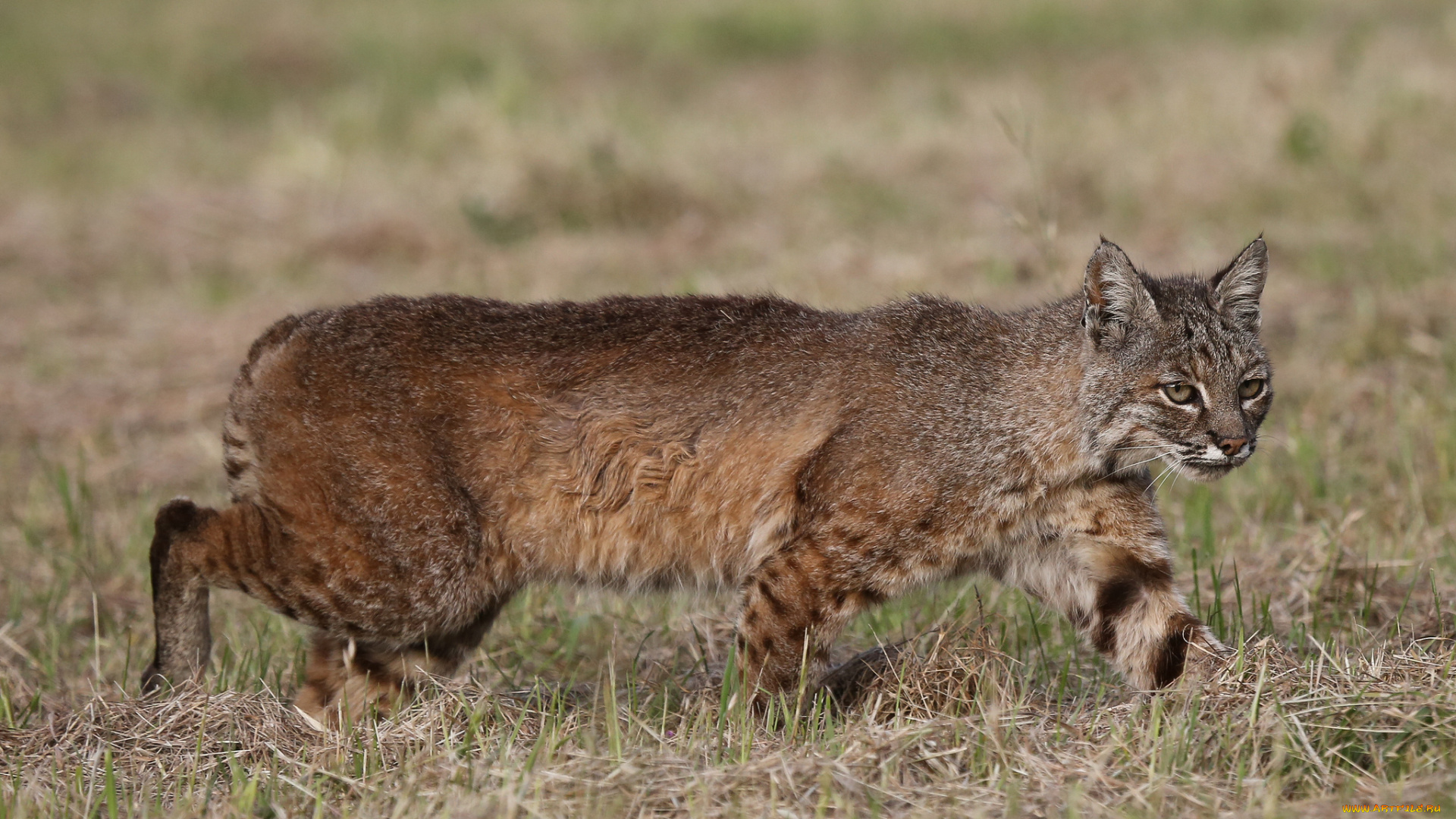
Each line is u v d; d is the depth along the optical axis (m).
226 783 9.95
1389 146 28.53
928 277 23.28
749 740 10.02
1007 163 29.50
